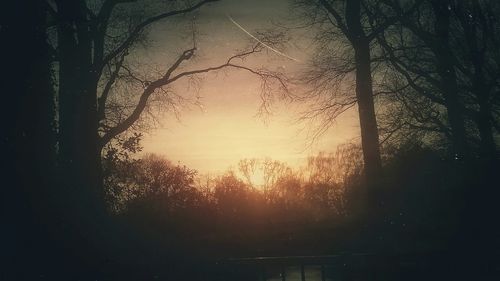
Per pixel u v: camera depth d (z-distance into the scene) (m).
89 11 23.05
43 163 10.80
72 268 10.51
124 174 20.28
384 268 9.22
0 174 10.13
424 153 17.61
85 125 19.95
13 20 10.80
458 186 11.42
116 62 24.73
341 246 18.00
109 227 14.42
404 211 14.09
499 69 13.96
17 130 10.44
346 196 24.91
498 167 11.23
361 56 25.84
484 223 10.70
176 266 10.02
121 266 10.69
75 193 12.80
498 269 9.53
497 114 15.94
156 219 17.81
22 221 10.12
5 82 10.49
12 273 9.81
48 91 11.29
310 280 11.78
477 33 14.76
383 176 19.69
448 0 14.94
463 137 18.84
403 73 24.58
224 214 20.75
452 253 9.59
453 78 18.02
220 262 9.61
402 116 26.02
